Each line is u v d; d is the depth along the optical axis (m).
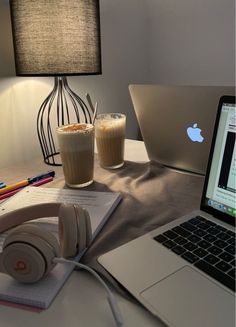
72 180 0.85
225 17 1.65
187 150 0.92
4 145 1.19
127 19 1.70
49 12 0.90
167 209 0.72
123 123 0.98
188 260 0.52
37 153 1.32
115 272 0.50
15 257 0.46
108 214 0.69
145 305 0.43
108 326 0.42
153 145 1.02
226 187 0.63
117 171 0.98
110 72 1.64
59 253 0.50
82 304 0.46
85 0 0.94
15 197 0.80
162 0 1.80
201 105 0.81
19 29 0.95
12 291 0.47
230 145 0.63
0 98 1.14
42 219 0.66
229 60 1.70
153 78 2.00
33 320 0.44
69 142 0.80
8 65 1.14
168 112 0.90
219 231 0.59
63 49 0.94
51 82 1.30
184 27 1.80
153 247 0.56
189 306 0.43
